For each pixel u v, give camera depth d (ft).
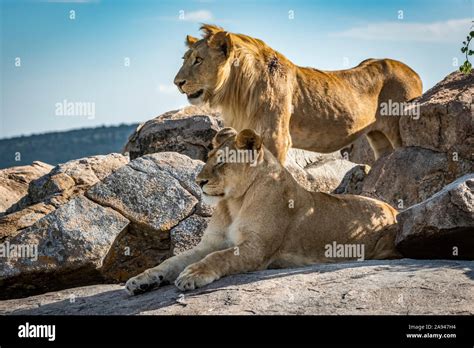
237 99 37.24
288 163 42.75
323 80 39.93
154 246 33.99
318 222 29.78
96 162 40.37
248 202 28.84
